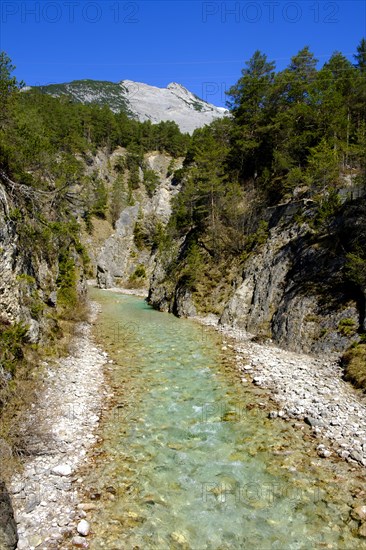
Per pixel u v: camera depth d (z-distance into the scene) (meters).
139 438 12.33
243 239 37.00
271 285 27.44
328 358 19.20
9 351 14.13
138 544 7.93
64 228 29.62
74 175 32.28
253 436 12.53
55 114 86.81
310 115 39.94
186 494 9.57
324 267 23.84
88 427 12.85
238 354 22.05
